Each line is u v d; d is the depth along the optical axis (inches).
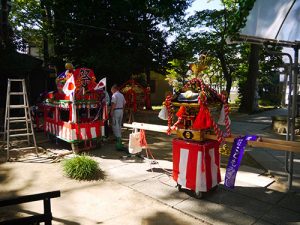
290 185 182.4
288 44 177.5
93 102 283.3
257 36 163.9
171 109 181.8
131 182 198.5
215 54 770.8
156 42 573.9
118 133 290.0
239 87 945.5
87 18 504.7
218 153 180.2
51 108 318.7
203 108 163.5
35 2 705.6
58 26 526.0
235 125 478.9
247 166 237.1
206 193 179.6
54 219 147.9
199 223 144.5
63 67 590.6
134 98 427.8
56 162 246.5
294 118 179.8
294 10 162.6
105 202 168.4
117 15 515.2
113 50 498.0
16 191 183.9
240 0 161.9
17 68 508.1
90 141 286.2
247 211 155.9
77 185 193.9
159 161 251.8
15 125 423.8
